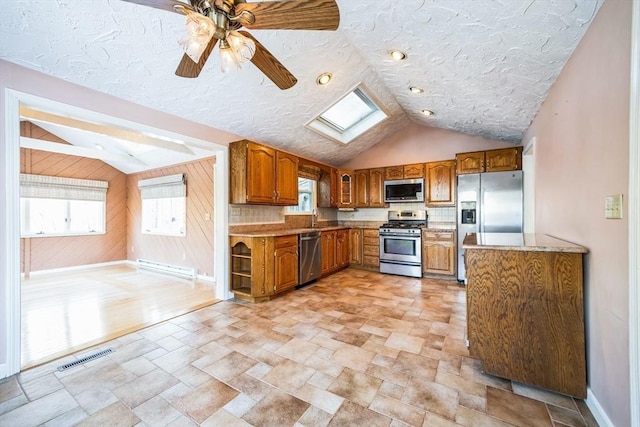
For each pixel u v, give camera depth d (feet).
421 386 5.96
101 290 13.55
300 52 8.55
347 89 11.30
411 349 7.55
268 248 11.50
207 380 6.15
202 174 16.34
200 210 16.42
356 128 15.75
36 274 17.28
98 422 4.93
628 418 4.06
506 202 12.89
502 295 6.02
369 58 9.32
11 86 6.38
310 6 4.24
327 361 6.95
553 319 5.63
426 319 9.61
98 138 17.20
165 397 5.58
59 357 7.11
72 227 19.15
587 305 5.36
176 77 8.04
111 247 20.67
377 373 6.44
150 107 9.05
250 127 11.87
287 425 4.86
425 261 15.52
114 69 7.25
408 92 11.41
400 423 4.91
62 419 5.00
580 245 5.75
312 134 14.03
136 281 15.47
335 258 16.58
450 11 5.65
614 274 4.43
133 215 21.01
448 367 6.68
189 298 12.17
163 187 18.22
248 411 5.20
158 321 9.48
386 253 16.47
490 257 6.12
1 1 5.16
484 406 5.33
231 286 12.04
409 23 6.55
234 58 5.08
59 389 5.84
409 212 17.10
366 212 19.20
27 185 16.85
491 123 12.00
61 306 11.12
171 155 16.75
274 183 13.10
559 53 6.10
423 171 16.20
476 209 13.48
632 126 3.83
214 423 4.90
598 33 4.86
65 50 6.41
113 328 8.94
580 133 5.72
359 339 8.13
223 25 4.47
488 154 13.52
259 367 6.67
